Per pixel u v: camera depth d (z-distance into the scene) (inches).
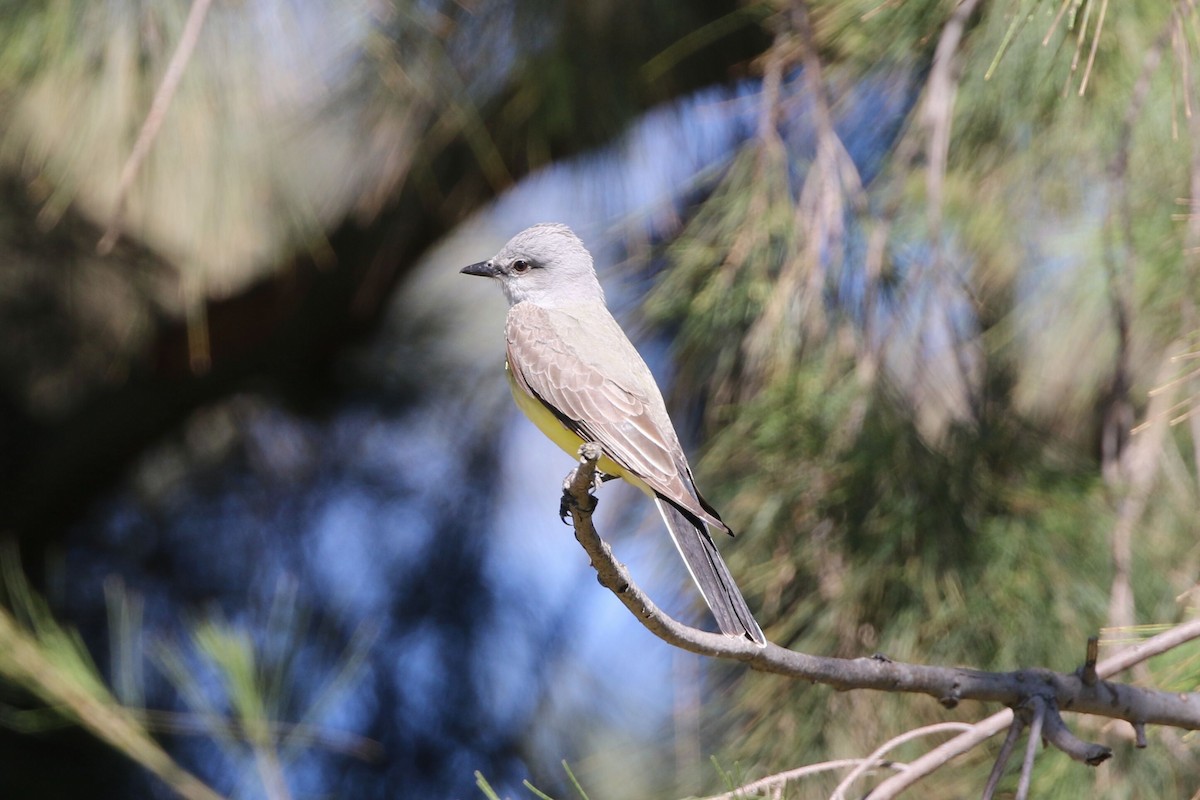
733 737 290.0
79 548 476.4
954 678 219.1
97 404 471.5
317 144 386.6
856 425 287.0
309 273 449.7
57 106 319.3
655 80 369.1
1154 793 259.0
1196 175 276.5
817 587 283.6
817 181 299.6
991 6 283.0
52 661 270.8
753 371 306.7
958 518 279.9
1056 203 300.4
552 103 349.4
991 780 214.7
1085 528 279.1
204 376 476.4
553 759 430.6
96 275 436.1
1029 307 311.0
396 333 494.0
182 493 487.5
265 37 316.5
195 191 333.7
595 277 358.0
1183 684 232.7
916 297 291.7
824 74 302.5
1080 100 283.6
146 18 300.7
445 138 379.9
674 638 215.0
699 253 308.3
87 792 400.2
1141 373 305.1
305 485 485.1
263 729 252.1
